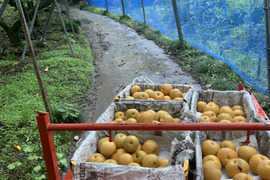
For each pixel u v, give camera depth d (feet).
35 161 12.17
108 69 26.17
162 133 9.48
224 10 18.65
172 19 29.89
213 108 11.55
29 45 13.24
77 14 65.00
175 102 10.97
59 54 27.99
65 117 15.24
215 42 20.66
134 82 14.34
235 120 10.62
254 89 18.69
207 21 21.57
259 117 9.79
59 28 39.06
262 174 7.59
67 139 14.16
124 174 7.19
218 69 22.04
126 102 11.39
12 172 11.44
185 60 25.86
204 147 8.95
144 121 9.75
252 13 16.24
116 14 57.77
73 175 7.52
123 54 30.58
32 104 17.08
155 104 11.17
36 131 14.17
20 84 20.29
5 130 14.25
